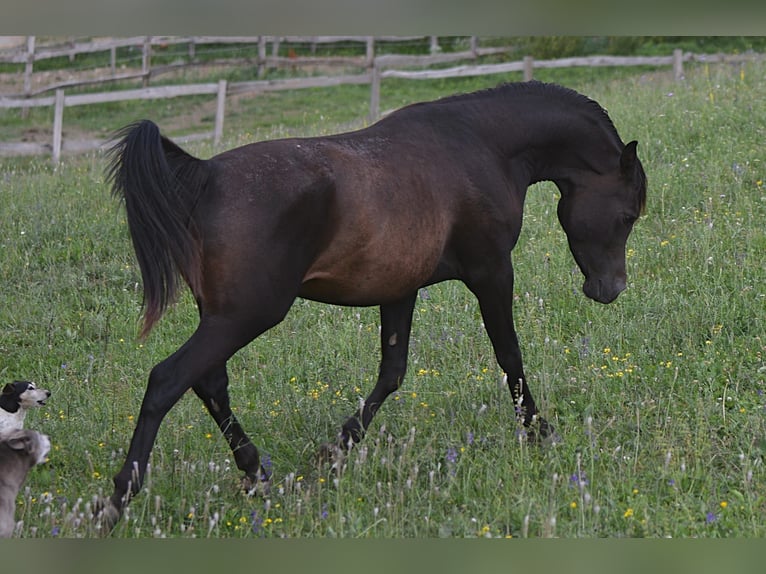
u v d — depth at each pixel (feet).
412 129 28.89
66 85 107.76
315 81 94.79
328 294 27.48
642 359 35.73
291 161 26.00
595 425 31.53
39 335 41.01
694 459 29.07
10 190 57.11
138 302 44.01
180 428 31.91
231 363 38.29
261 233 25.20
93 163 65.36
